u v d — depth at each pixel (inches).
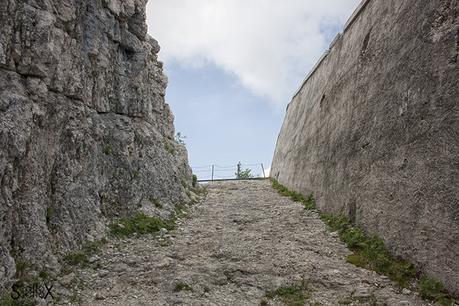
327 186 499.5
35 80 283.0
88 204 343.9
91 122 365.1
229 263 317.7
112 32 410.3
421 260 280.2
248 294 269.0
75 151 330.0
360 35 484.4
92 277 282.7
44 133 289.9
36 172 276.1
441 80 281.9
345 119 481.1
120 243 351.6
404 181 313.1
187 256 334.3
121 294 261.6
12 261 236.1
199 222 458.3
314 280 288.5
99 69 385.1
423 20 321.4
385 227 334.0
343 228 403.9
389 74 370.3
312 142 642.2
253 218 477.7
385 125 361.1
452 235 250.8
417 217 290.0
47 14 293.1
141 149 464.1
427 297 256.5
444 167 265.1
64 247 297.4
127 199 406.6
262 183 901.8
